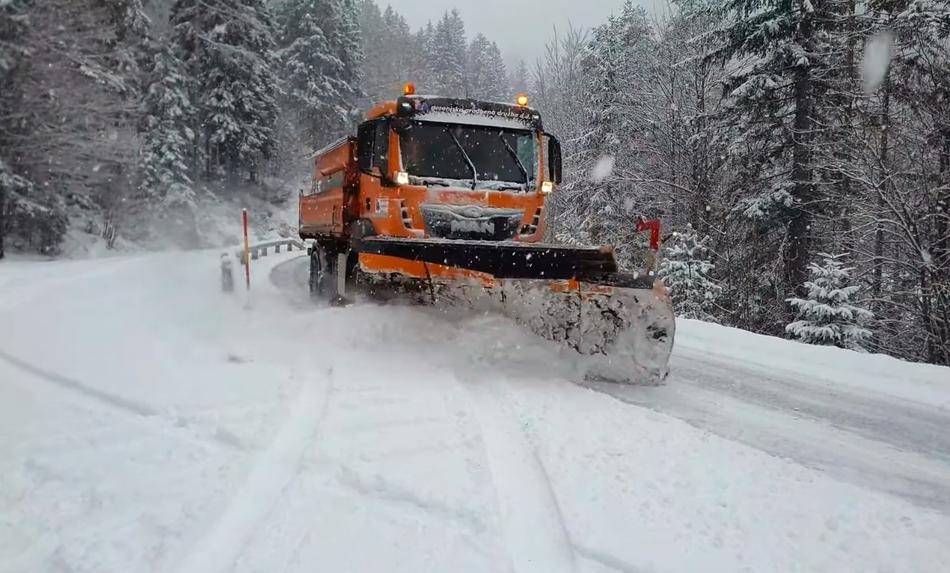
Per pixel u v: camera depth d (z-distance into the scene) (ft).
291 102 140.46
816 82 51.16
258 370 18.07
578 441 13.04
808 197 51.85
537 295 19.65
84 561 8.18
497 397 16.07
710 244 59.57
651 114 68.08
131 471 11.01
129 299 34.91
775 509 10.33
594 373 19.21
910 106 44.91
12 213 66.85
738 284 60.70
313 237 38.19
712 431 14.74
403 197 23.65
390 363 19.04
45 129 69.41
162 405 14.71
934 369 21.68
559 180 26.00
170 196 92.12
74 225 82.43
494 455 12.00
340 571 7.97
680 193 65.26
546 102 91.56
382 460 11.47
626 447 12.84
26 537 8.91
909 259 46.57
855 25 48.85
